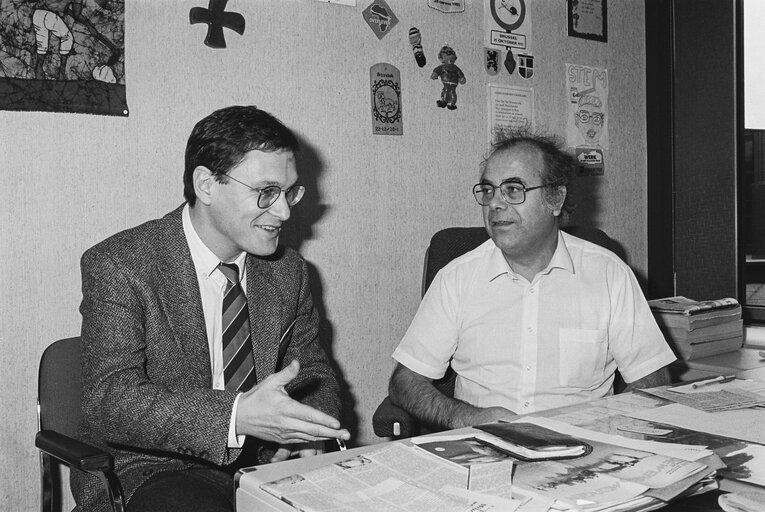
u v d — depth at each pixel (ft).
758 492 2.72
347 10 6.56
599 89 8.25
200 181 4.43
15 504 5.26
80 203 5.42
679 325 6.75
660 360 5.45
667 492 2.60
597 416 3.69
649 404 3.93
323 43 6.44
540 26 7.79
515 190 5.13
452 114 7.23
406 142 6.96
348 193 6.63
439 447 3.16
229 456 3.89
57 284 5.36
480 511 2.48
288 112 6.27
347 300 6.67
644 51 8.59
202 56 5.86
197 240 4.63
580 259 5.53
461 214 7.34
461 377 5.62
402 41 6.89
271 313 4.83
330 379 5.16
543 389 5.29
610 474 2.79
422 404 5.12
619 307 5.43
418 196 7.06
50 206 5.31
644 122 8.62
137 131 5.62
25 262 5.24
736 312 7.09
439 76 7.13
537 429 3.38
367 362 6.82
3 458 5.21
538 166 5.19
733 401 3.97
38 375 4.89
